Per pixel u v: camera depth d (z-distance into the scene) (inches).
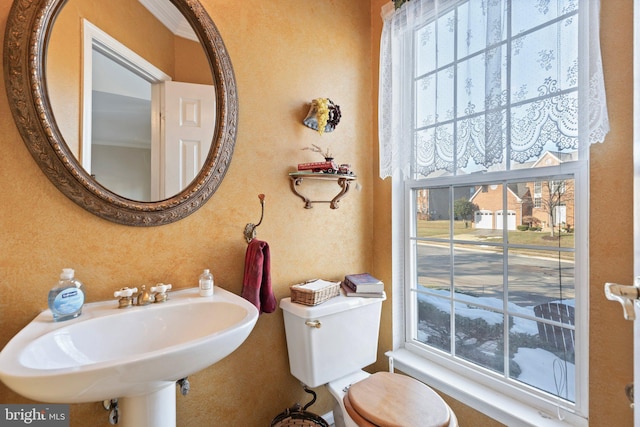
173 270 48.2
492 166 46.4
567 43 39.4
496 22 45.3
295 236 60.9
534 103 42.0
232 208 53.6
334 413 59.1
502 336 52.2
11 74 37.0
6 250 37.3
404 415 40.5
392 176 67.1
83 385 25.2
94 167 41.8
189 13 49.0
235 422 53.8
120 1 44.2
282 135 59.2
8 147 37.3
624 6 36.3
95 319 36.8
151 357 27.4
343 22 67.9
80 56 41.1
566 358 44.5
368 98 71.7
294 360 56.1
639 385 28.0
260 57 56.7
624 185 36.6
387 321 68.2
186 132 48.8
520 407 47.6
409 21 57.8
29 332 32.7
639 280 26.9
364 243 71.0
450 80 52.9
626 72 36.3
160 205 46.1
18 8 37.4
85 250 41.6
